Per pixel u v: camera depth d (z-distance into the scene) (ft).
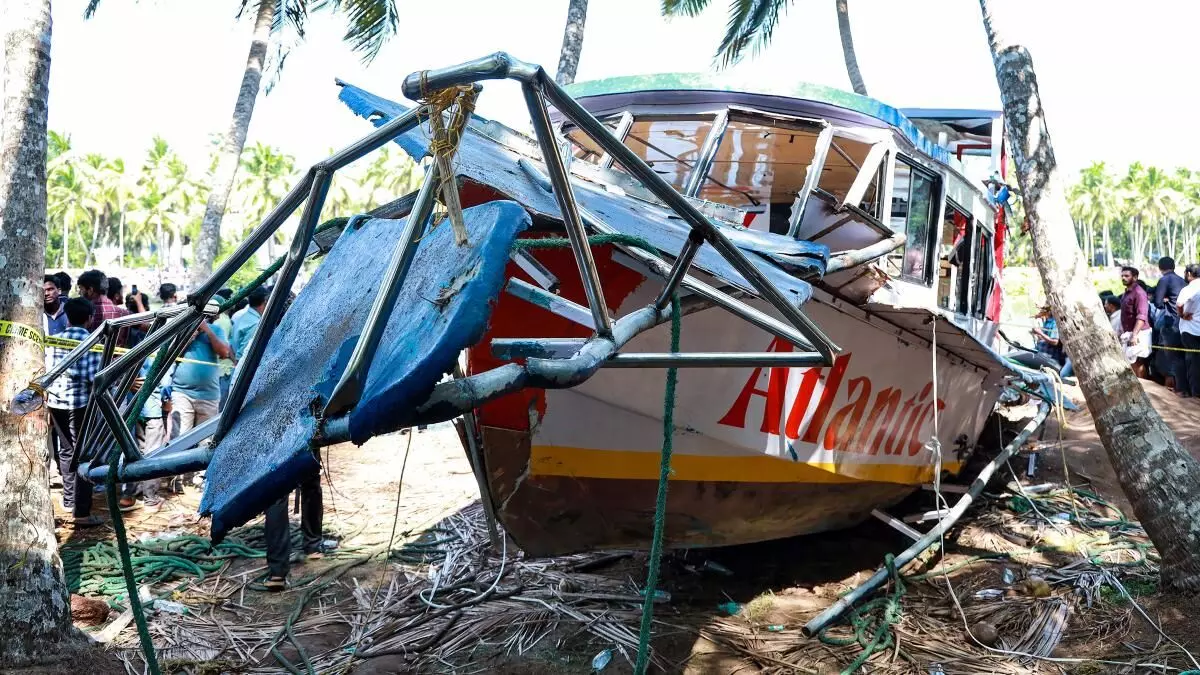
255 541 22.77
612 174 15.92
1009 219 31.91
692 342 15.16
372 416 5.33
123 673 14.57
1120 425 17.26
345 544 22.63
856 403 18.11
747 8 45.03
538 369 6.26
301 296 8.98
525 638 16.65
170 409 24.89
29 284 14.57
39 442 14.56
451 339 5.25
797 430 16.90
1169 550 16.67
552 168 6.43
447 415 5.77
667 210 15.29
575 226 6.71
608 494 16.53
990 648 16.03
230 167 39.11
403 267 5.95
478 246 5.84
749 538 18.62
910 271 20.22
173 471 7.64
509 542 22.00
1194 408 33.53
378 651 16.19
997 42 18.79
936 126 26.76
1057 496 25.48
